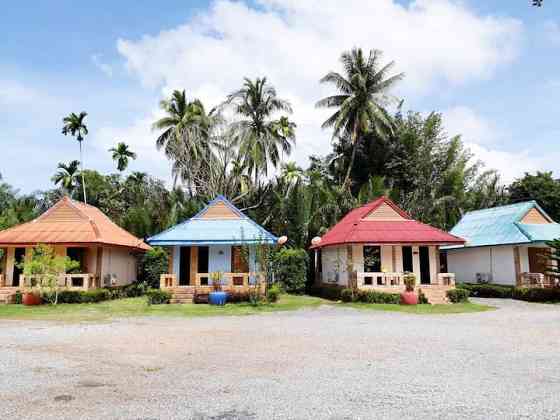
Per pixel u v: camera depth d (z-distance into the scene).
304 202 31.58
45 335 12.30
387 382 7.30
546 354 9.55
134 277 31.19
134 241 29.09
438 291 22.41
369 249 24.22
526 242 25.06
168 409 6.00
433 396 6.54
